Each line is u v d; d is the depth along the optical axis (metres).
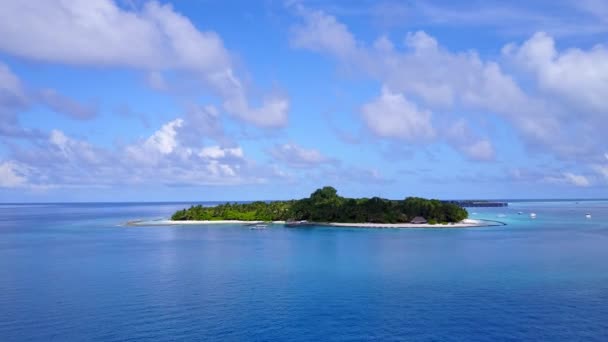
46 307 72.31
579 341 57.53
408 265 107.50
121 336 59.81
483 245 146.38
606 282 88.12
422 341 57.81
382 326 63.16
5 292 82.00
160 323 64.56
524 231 197.12
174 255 126.31
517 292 80.44
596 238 167.62
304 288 83.88
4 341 58.28
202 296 78.44
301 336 59.62
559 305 72.25
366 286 85.44
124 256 124.88
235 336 59.72
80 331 61.59
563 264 108.31
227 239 169.38
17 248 144.62
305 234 187.38
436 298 76.62
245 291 81.88
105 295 79.38
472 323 64.12
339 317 67.00
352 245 147.75
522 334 59.94
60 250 139.00
